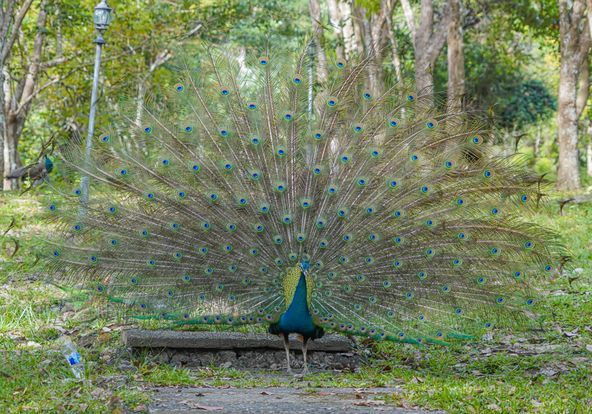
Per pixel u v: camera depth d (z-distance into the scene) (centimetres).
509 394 791
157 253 949
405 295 943
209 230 948
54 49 3947
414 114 980
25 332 1070
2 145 2941
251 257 941
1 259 1527
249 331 1005
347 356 1015
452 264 944
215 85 982
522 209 952
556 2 3412
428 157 970
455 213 958
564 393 810
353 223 949
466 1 3625
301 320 905
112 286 945
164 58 3525
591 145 4400
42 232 1755
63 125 3947
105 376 844
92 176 965
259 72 987
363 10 2652
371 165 967
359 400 755
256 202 948
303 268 904
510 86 4631
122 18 3450
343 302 939
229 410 697
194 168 962
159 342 959
